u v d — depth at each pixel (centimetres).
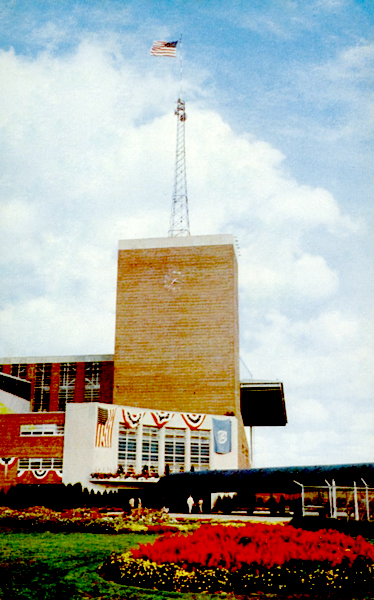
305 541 2105
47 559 2481
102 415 6022
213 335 7819
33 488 5606
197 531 2341
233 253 8156
